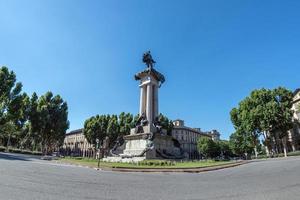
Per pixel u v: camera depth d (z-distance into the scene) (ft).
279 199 27.20
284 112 196.03
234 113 239.50
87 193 30.50
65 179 42.83
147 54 137.49
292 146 250.37
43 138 258.37
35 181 38.40
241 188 35.32
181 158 113.09
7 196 26.86
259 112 198.80
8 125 209.97
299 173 50.21
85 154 416.67
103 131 247.91
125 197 28.76
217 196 29.84
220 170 68.95
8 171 49.34
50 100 260.21
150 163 81.25
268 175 50.47
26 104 237.45
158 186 37.81
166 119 218.38
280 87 209.15
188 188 36.04
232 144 331.36
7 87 188.96
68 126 273.13
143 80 133.18
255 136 219.41
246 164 89.81
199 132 492.95
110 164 83.51
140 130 117.29
